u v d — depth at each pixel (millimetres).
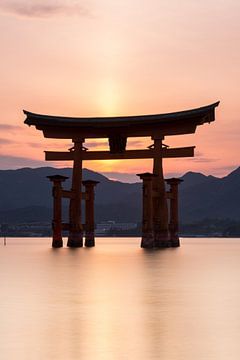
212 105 94188
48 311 36188
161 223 103625
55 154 104500
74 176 104938
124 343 28078
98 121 99188
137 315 34875
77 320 33344
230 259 91625
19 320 33312
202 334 29891
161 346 27562
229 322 32844
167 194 107188
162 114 96938
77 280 54188
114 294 44156
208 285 50562
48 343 28062
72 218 108375
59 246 109375
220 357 25750
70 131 101938
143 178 100125
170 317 34344
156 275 59594
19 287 48562
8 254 108188
